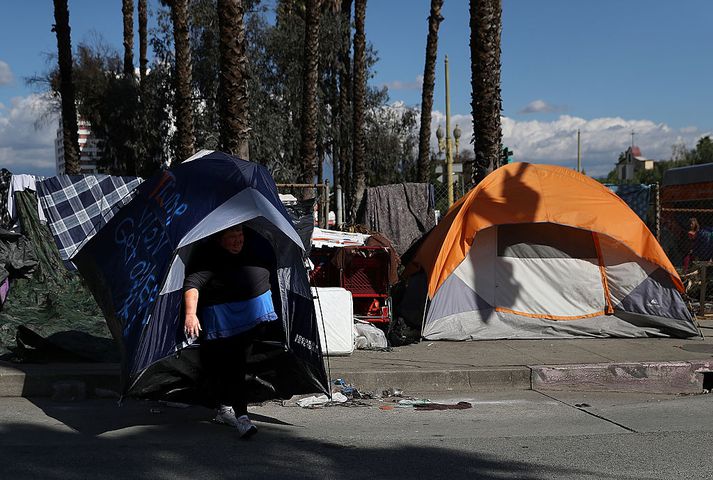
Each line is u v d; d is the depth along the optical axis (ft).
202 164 19.98
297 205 34.91
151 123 101.96
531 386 27.17
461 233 33.96
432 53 79.77
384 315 33.76
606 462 17.52
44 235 36.24
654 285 34.63
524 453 18.26
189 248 18.65
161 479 15.69
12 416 21.53
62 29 68.49
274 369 20.59
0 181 40.68
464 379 26.76
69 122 69.72
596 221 33.91
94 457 17.24
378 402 24.86
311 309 19.44
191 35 99.86
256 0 102.94
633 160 263.70
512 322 34.53
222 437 19.35
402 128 121.49
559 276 34.73
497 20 42.98
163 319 18.12
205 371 19.60
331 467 16.80
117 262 19.97
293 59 103.81
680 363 28.04
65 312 29.53
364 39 81.25
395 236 45.50
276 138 100.07
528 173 35.45
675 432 20.63
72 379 24.32
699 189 54.19
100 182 41.52
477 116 39.63
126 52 103.35
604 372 27.48
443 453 18.16
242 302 18.76
